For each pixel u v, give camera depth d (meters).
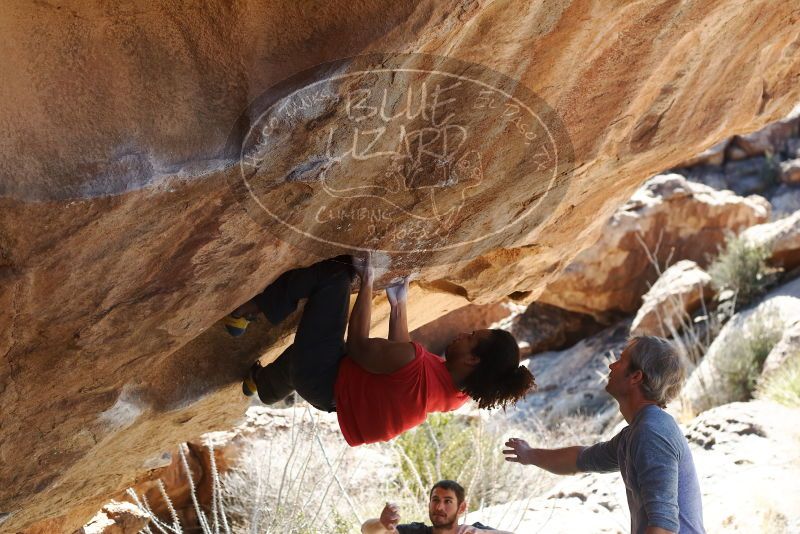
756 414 7.00
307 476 6.55
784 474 6.01
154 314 2.44
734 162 15.55
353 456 7.30
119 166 1.91
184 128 1.97
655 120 3.32
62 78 1.85
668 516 2.66
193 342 3.36
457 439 7.80
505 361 3.07
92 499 4.02
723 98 3.52
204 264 2.38
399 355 3.01
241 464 7.11
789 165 14.98
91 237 2.01
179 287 2.41
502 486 7.34
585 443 9.11
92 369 2.51
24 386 2.42
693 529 2.78
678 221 12.22
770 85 3.78
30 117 1.83
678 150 3.71
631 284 12.33
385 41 2.01
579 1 2.33
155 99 1.94
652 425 2.81
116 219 1.99
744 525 5.39
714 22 2.87
